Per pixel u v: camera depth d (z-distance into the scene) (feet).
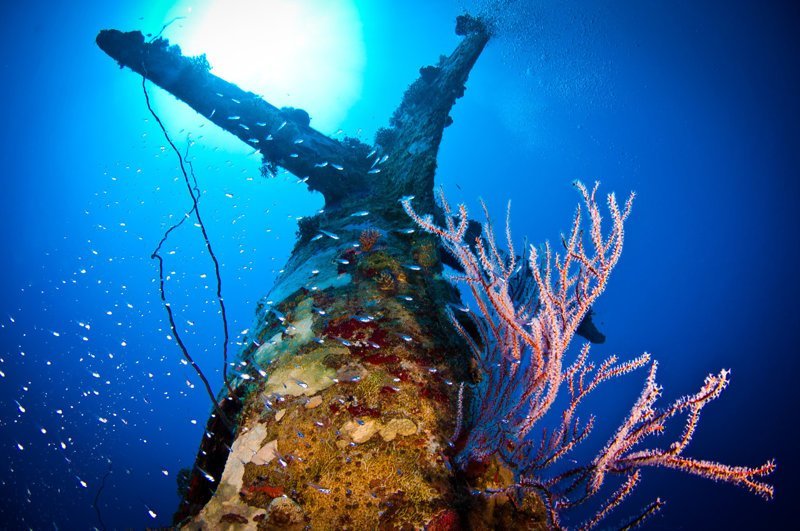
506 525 9.82
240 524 9.70
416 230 22.99
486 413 11.13
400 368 13.58
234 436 12.52
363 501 9.89
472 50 39.42
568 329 9.77
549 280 10.36
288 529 9.44
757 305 91.30
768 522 53.01
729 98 80.53
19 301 91.40
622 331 96.78
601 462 8.42
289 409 12.44
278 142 32.60
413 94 38.27
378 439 11.31
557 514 8.91
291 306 18.12
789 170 85.81
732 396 76.59
